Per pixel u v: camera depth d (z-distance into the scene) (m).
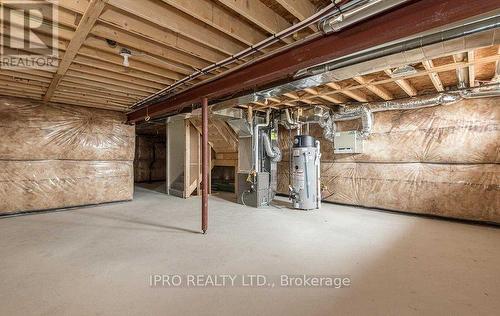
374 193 5.23
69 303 1.91
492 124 3.99
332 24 2.02
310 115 5.75
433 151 4.51
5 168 4.64
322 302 1.93
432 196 4.53
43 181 5.01
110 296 2.01
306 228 3.87
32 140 4.85
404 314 1.78
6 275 2.34
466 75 3.70
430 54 2.35
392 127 4.99
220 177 8.88
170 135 7.45
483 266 2.53
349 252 2.90
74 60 2.96
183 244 3.17
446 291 2.07
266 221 4.29
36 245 3.13
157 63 3.09
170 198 6.64
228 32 2.34
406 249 2.98
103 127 5.74
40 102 4.96
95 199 5.63
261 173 5.58
